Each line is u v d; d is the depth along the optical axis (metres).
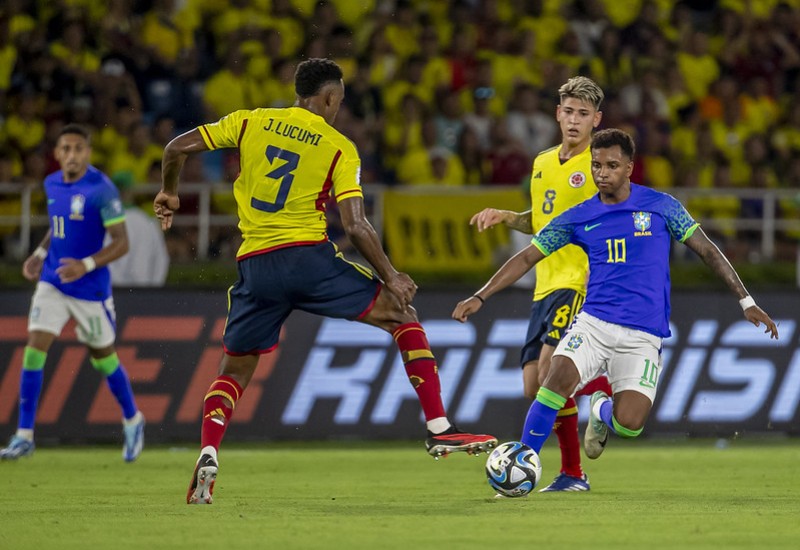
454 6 60.97
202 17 58.16
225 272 48.47
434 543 16.62
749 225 52.75
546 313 26.05
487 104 56.56
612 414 23.41
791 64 62.91
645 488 27.14
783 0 64.31
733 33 62.69
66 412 40.53
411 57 57.12
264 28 56.25
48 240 34.88
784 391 42.50
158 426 40.62
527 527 18.56
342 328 41.69
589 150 26.12
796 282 51.19
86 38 55.66
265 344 22.45
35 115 53.47
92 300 34.34
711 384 42.28
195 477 22.00
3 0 55.47
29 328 34.59
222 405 22.19
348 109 55.12
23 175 52.66
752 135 58.38
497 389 41.66
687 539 17.22
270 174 21.80
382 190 48.94
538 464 23.09
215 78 55.44
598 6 62.31
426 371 22.39
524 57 60.28
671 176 56.66
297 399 41.41
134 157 52.69
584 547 16.33
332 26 58.19
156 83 55.16
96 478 29.77
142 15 56.97
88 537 17.44
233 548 16.19
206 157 55.12
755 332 42.50
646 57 60.47
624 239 23.11
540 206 26.44
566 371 22.94
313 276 21.88
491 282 23.27
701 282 50.97
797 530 18.42
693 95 60.78
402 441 43.59
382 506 22.22
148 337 40.75
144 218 44.78
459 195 49.31
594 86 25.98
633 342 23.02
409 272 48.69
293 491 26.27
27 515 20.64
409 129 54.94
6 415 40.44
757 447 41.59
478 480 29.64
